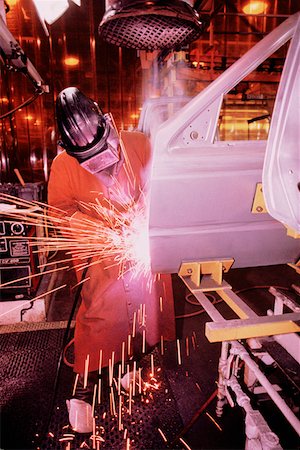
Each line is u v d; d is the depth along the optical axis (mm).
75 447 2002
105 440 2043
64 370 2729
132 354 2178
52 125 7988
